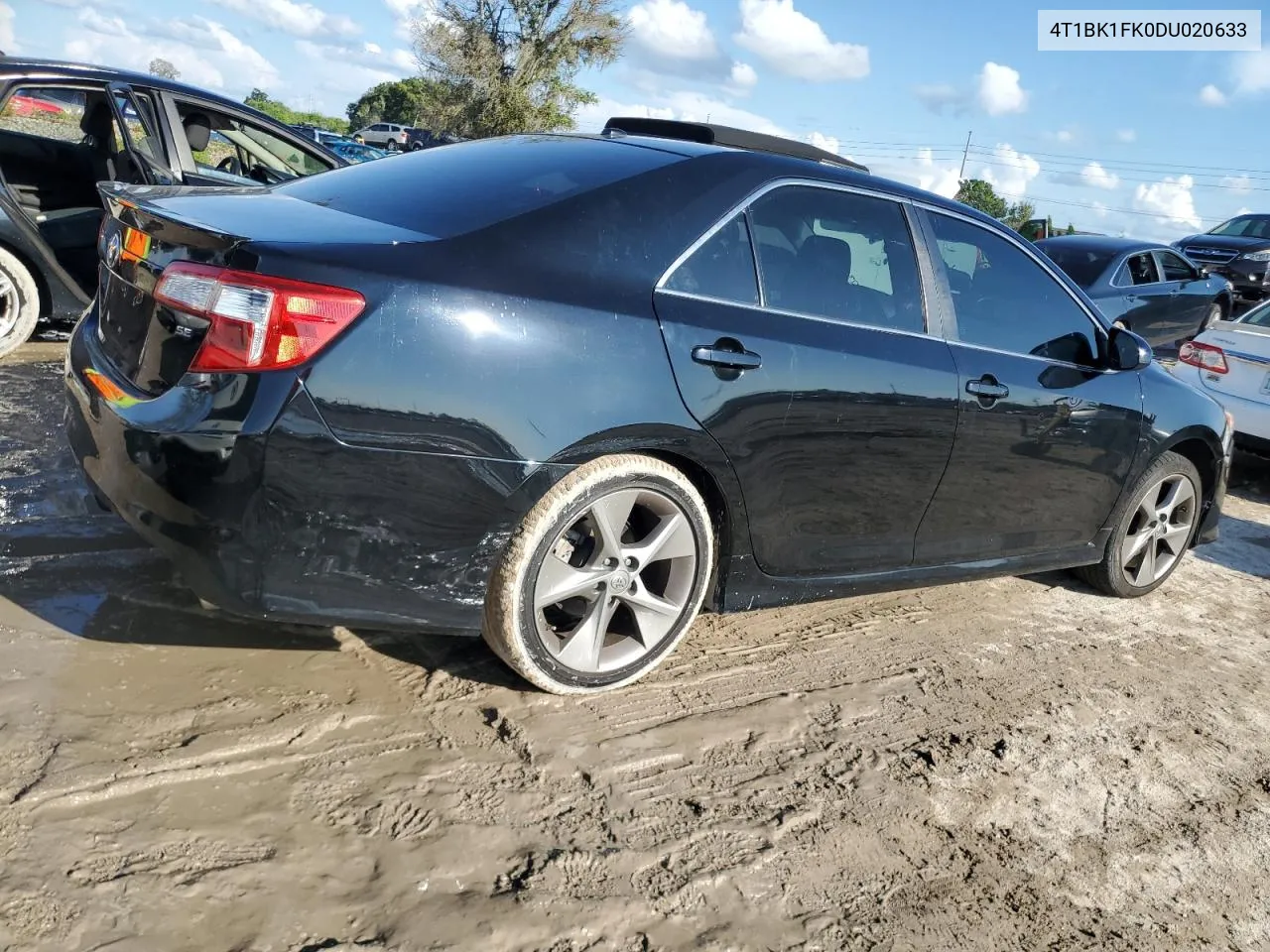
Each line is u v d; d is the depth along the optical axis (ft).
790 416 9.65
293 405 7.30
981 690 11.21
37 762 7.25
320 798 7.48
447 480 7.89
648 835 7.79
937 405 10.84
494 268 8.14
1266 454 22.18
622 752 8.79
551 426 8.18
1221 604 15.46
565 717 9.14
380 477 7.65
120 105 17.70
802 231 10.22
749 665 10.88
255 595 7.63
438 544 8.08
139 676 8.52
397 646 9.77
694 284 9.21
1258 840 9.18
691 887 7.34
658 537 9.32
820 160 13.33
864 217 10.84
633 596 9.40
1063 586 15.16
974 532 12.13
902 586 11.69
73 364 9.14
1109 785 9.67
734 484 9.53
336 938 6.27
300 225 8.23
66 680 8.27
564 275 8.46
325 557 7.72
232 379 7.34
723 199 9.59
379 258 7.72
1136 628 13.91
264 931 6.22
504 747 8.52
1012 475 12.10
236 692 8.54
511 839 7.45
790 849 7.95
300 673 9.00
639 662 9.67
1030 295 12.56
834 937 7.14
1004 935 7.43
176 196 9.41
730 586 10.09
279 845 6.94
